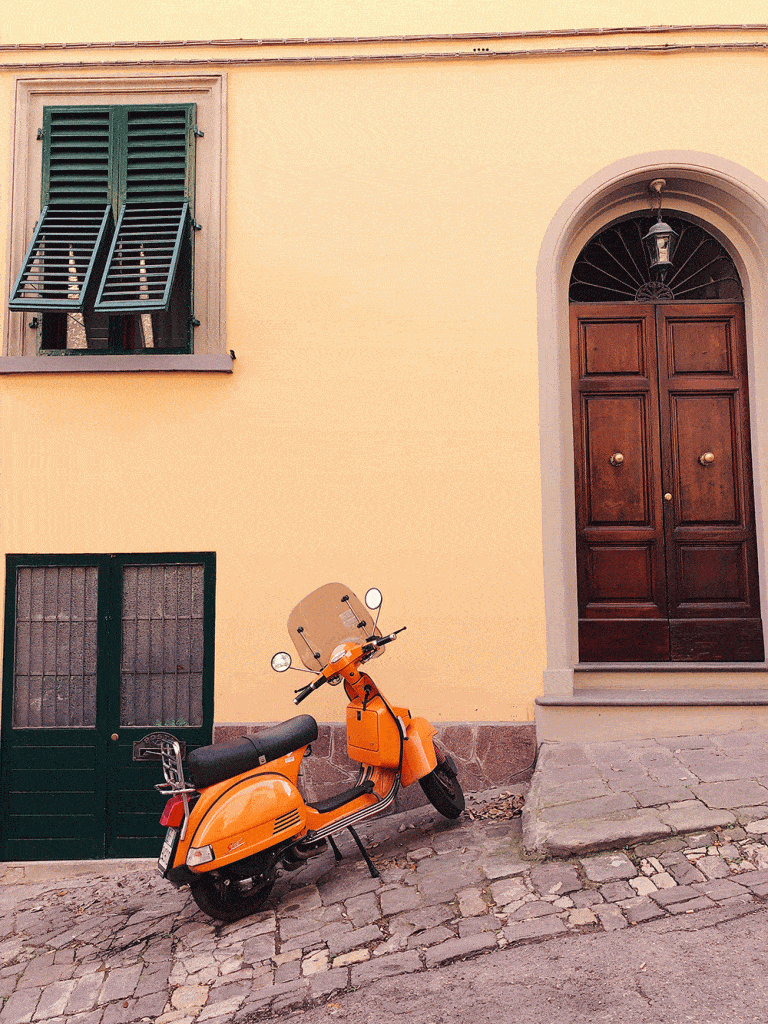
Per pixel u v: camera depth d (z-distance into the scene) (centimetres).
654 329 527
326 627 424
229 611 485
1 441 494
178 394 496
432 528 486
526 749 469
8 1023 300
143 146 512
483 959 284
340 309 499
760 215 496
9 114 516
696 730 460
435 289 498
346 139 507
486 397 491
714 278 536
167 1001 298
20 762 479
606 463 522
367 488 489
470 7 508
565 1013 245
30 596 492
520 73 505
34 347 506
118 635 486
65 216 511
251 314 501
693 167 493
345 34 512
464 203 501
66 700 486
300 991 284
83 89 518
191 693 485
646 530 515
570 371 521
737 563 514
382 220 503
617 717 463
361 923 328
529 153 501
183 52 514
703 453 520
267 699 478
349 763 468
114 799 475
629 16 504
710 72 501
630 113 501
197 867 330
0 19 518
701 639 509
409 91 507
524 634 478
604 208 521
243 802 344
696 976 253
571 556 510
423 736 401
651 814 356
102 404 496
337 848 410
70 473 493
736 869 312
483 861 362
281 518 489
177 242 490
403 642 480
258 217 506
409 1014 258
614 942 279
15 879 465
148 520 491
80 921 393
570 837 347
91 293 505
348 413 494
